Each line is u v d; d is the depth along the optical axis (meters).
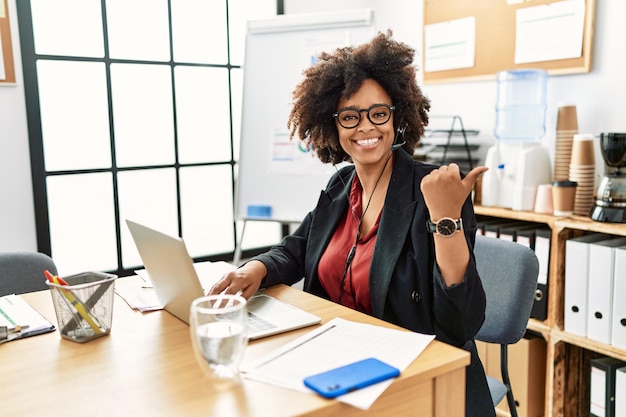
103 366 0.99
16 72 2.34
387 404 0.90
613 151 1.94
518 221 2.39
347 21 2.59
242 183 2.77
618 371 1.96
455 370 0.97
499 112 2.46
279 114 2.70
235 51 2.97
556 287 2.10
